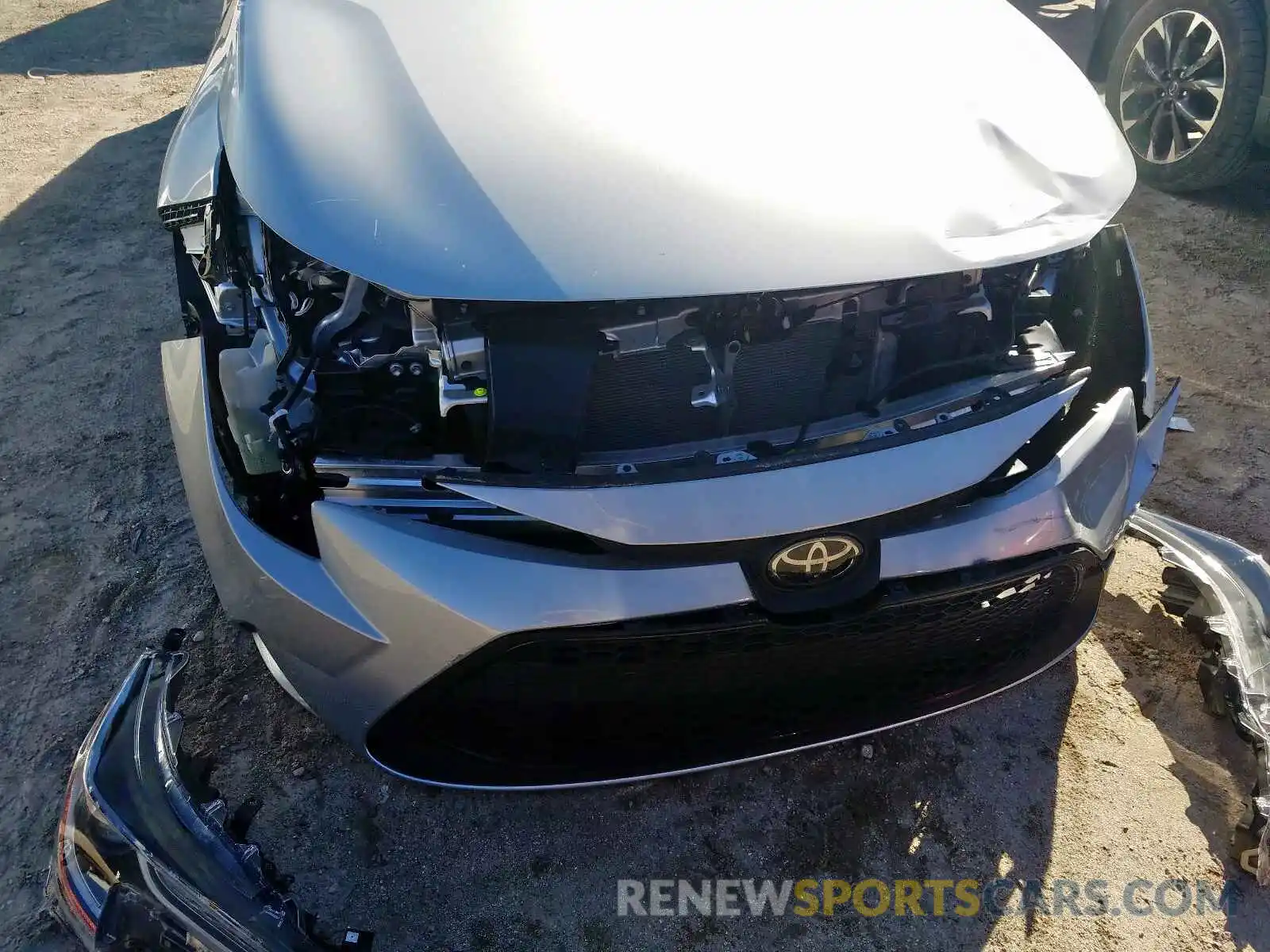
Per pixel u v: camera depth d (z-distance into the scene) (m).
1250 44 3.94
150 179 4.43
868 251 1.55
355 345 1.76
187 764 1.58
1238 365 3.35
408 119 1.63
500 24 1.85
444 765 1.71
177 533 2.60
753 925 1.82
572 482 1.50
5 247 3.85
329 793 1.99
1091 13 6.50
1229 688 2.07
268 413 1.73
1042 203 1.75
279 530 1.73
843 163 1.66
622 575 1.50
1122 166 1.97
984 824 2.00
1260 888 1.90
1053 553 1.77
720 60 1.83
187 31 6.30
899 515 1.59
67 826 1.49
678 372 1.63
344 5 1.94
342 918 1.79
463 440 1.69
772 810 2.01
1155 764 2.11
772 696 1.75
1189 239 4.12
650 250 1.49
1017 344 1.94
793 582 1.56
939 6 2.20
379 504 1.58
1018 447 1.68
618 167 1.57
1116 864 1.93
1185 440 3.02
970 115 1.83
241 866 1.48
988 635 1.89
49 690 2.17
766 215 1.55
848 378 1.76
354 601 1.55
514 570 1.50
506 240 1.48
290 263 1.96
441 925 1.79
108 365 3.21
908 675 1.87
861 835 1.97
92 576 2.46
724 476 1.52
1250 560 2.26
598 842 1.94
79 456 2.83
